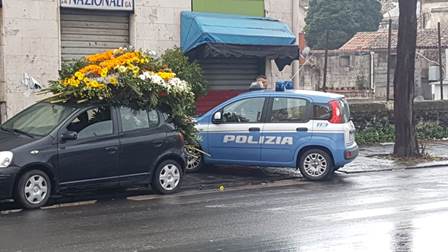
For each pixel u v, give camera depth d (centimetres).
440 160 1683
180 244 805
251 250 774
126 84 1155
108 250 778
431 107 2175
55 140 1077
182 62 1639
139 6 1748
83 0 1672
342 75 3700
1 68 1593
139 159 1164
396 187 1260
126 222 945
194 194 1205
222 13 1864
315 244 799
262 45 1794
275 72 1989
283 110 1381
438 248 779
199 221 946
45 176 1069
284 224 916
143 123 1184
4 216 1001
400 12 1684
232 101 1416
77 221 955
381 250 770
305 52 3453
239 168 1524
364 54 3688
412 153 1705
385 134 2062
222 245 799
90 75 1168
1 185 1023
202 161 1441
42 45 1628
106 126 1134
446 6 4566
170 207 1067
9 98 1594
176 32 1802
